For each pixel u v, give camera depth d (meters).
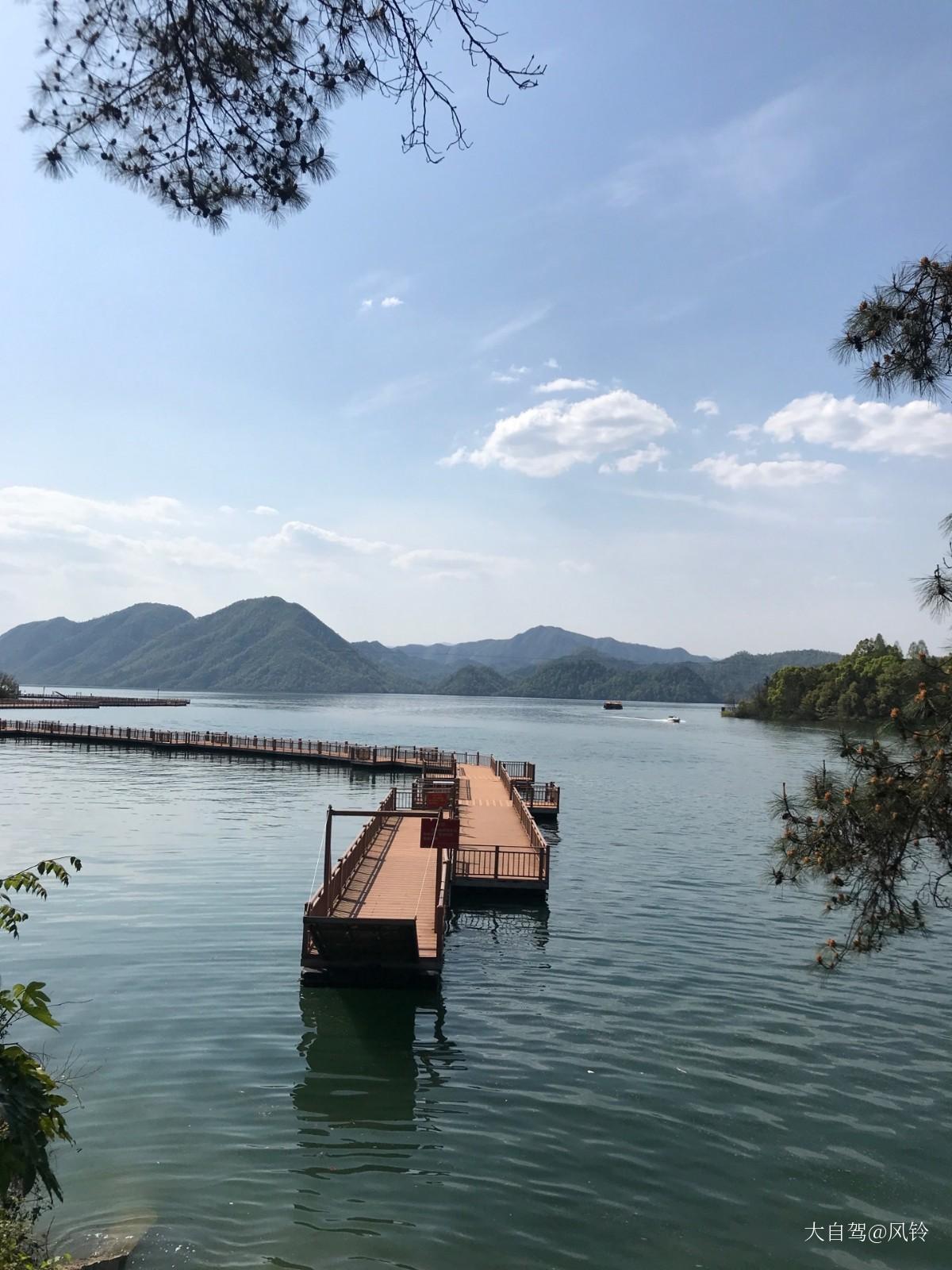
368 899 22.53
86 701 168.12
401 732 132.75
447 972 20.28
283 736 116.06
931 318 7.38
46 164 6.94
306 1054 15.37
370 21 6.25
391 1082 14.38
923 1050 16.06
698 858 35.19
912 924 7.88
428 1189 11.30
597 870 32.56
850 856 7.98
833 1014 17.80
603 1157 12.17
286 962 20.39
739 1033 16.72
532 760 84.38
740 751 101.81
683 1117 13.38
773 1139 12.77
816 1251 10.24
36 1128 5.21
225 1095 13.74
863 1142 12.73
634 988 19.31
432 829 28.94
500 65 5.93
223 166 7.33
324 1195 11.10
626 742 117.31
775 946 22.70
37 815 42.09
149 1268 9.55
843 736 8.25
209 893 26.97
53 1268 9.06
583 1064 15.25
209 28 6.74
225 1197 10.99
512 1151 12.29
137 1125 12.75
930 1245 10.37
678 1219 10.78
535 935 23.64
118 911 24.58
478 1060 15.35
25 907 24.88
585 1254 10.05
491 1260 9.91
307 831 39.47
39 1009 5.76
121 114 6.98
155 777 60.62
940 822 7.56
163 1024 16.53
